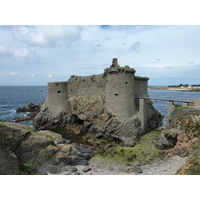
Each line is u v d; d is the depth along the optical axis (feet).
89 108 130.31
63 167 70.54
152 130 133.08
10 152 60.03
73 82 148.25
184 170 50.70
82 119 134.92
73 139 117.19
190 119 79.82
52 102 147.43
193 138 76.07
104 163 80.79
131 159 84.28
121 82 112.47
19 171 60.23
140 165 77.36
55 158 71.20
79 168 74.74
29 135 69.77
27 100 383.45
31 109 232.32
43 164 67.77
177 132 84.48
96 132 124.67
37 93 654.12
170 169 70.74
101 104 122.83
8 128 63.67
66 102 150.10
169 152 86.07
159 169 71.92
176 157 78.69
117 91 113.39
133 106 117.91
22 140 66.28
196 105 96.58
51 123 143.84
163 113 238.89
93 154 91.30
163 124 159.74
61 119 145.48
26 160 65.46
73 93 149.18
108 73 116.88
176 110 101.35
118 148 100.68
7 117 192.65
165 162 77.66
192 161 54.24
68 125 145.07
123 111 112.68
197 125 75.41
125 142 105.29
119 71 112.16
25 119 178.60
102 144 107.76
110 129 112.57
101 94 128.77
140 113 118.52
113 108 115.24
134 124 110.73
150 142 106.73
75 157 78.95
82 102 136.98
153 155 88.38
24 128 72.79
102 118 119.65
